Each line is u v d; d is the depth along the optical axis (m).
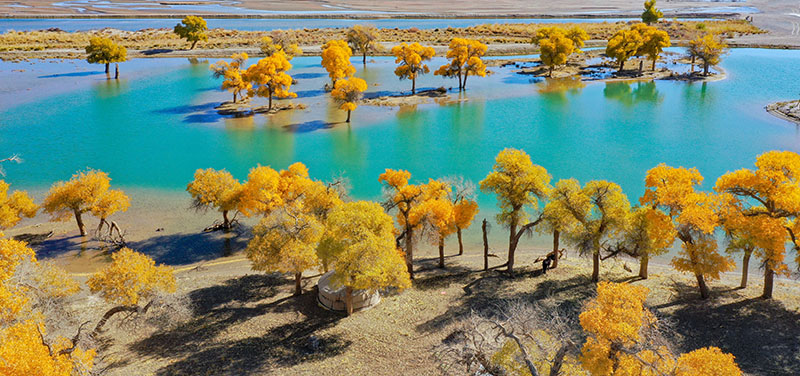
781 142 92.75
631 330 28.12
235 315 42.59
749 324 39.81
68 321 36.56
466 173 80.19
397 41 198.50
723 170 80.44
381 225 42.84
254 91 119.19
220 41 194.38
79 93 130.38
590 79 145.88
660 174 44.00
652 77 145.50
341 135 99.81
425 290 47.06
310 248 42.62
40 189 75.38
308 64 167.88
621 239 47.94
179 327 40.72
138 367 35.03
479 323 33.16
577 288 46.25
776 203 40.72
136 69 159.12
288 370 34.84
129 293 36.97
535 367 29.81
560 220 47.03
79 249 56.53
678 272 50.25
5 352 26.52
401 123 107.25
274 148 92.88
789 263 51.50
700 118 108.12
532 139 96.31
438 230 49.25
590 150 90.06
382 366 35.28
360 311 43.22
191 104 121.94
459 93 131.88
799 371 34.41
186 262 54.31
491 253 56.53
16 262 33.91
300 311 43.31
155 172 82.00
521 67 162.25
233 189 58.22
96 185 57.00
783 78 142.12
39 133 100.88
